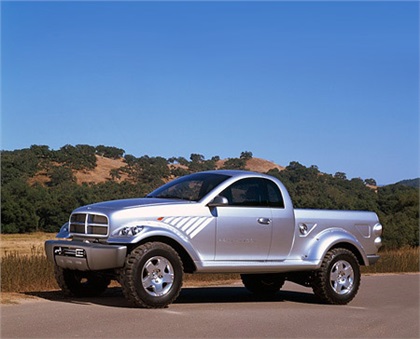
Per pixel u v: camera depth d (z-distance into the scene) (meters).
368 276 17.59
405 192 70.00
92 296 10.02
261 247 9.87
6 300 9.09
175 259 8.80
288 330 7.70
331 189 94.94
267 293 11.51
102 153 186.25
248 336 7.20
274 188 10.22
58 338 6.62
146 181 159.38
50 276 11.84
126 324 7.46
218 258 9.45
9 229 82.06
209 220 9.35
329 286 10.38
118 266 8.49
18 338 6.57
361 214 11.13
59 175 142.62
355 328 8.10
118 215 8.77
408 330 8.14
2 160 140.50
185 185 9.93
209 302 10.16
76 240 9.24
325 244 10.44
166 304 8.72
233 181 9.81
